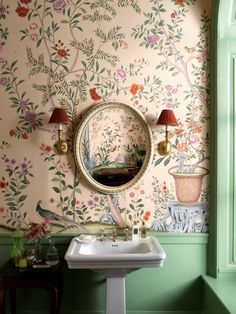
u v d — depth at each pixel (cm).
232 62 232
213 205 236
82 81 236
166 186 239
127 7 235
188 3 236
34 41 235
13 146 236
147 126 235
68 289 238
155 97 237
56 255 215
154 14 236
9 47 234
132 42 236
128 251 218
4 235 236
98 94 236
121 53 236
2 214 238
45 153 236
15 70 235
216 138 232
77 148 233
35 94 235
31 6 234
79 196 238
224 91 231
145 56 236
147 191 239
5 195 237
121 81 236
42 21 234
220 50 230
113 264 190
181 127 238
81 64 235
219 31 229
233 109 232
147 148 236
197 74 238
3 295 202
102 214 238
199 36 237
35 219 238
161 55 237
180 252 239
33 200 237
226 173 232
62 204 237
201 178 239
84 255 189
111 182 236
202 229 239
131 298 238
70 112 236
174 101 238
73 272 238
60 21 234
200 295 239
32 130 236
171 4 236
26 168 237
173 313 239
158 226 238
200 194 239
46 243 237
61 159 237
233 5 221
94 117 236
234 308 186
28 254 217
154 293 239
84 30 235
